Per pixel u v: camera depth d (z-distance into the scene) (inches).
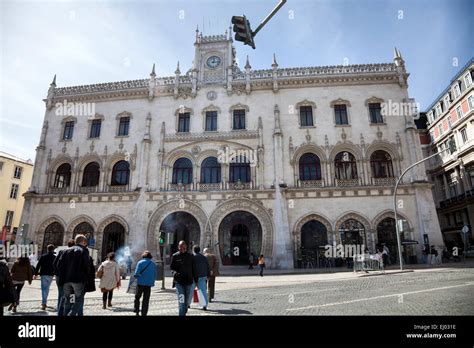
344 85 1376.7
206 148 1344.7
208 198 1269.7
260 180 1274.6
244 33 425.1
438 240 1146.7
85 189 1369.3
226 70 1454.2
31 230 1337.4
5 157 1820.9
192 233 1344.7
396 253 1178.6
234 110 1401.3
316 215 1222.9
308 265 1187.9
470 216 1600.6
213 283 525.0
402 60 1369.3
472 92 1552.7
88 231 1333.7
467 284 588.7
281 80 1396.4
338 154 1310.3
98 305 512.4
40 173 1421.0
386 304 424.5
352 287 633.0
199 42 1514.5
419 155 1243.2
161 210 1280.8
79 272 336.2
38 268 480.1
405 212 1195.9
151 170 1354.6
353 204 1216.2
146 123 1403.8
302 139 1321.4
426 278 723.4
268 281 818.2
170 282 890.1
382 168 1282.0
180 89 1451.8
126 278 1016.9
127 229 1284.4
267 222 1216.8
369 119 1320.1
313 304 450.3
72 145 1443.2
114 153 1398.9
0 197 1774.1
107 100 1494.8
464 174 1649.9
